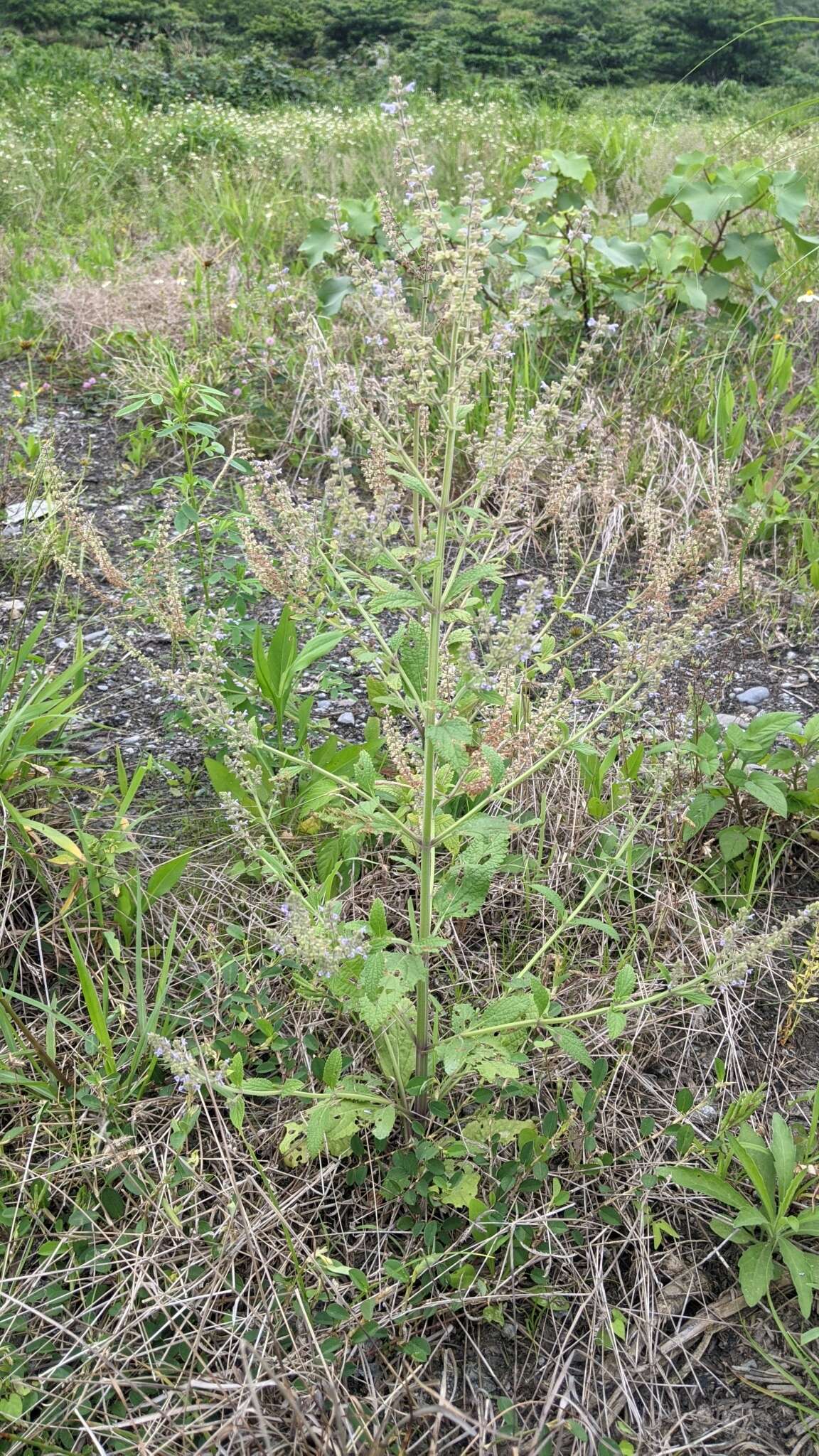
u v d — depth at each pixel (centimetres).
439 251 182
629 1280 205
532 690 321
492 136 844
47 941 250
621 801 272
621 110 1616
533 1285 201
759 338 514
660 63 2412
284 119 1026
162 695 338
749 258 511
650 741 294
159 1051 197
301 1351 186
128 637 324
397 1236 208
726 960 208
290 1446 175
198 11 2011
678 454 434
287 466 458
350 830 204
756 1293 194
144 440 465
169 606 264
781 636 362
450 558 283
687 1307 203
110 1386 183
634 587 357
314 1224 208
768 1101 232
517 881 270
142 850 276
